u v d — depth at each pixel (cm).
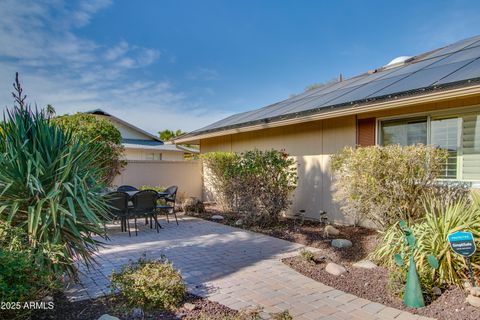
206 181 1177
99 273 430
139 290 327
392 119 656
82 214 384
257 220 745
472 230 393
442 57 710
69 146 406
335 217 754
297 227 726
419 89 509
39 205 340
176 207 987
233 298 361
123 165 980
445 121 579
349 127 727
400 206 493
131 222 803
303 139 841
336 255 523
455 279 379
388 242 455
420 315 326
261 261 493
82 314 313
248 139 1052
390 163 488
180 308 330
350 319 318
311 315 326
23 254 290
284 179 746
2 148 375
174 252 539
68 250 373
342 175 551
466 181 540
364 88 708
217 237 648
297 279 421
